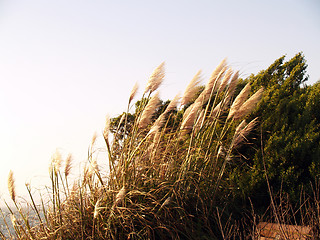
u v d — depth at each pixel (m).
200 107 5.35
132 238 3.89
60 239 4.28
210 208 4.36
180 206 4.21
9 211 4.58
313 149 4.86
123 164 4.57
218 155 4.94
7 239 4.55
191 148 4.96
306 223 3.98
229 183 5.27
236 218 4.66
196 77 5.26
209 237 4.02
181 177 4.62
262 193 4.98
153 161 4.90
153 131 4.56
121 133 5.35
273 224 3.90
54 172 4.63
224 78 5.37
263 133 5.75
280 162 5.02
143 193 4.11
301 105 5.68
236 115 5.13
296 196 4.55
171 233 3.90
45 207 4.63
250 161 5.64
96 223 4.12
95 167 4.66
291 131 5.30
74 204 4.61
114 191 4.21
